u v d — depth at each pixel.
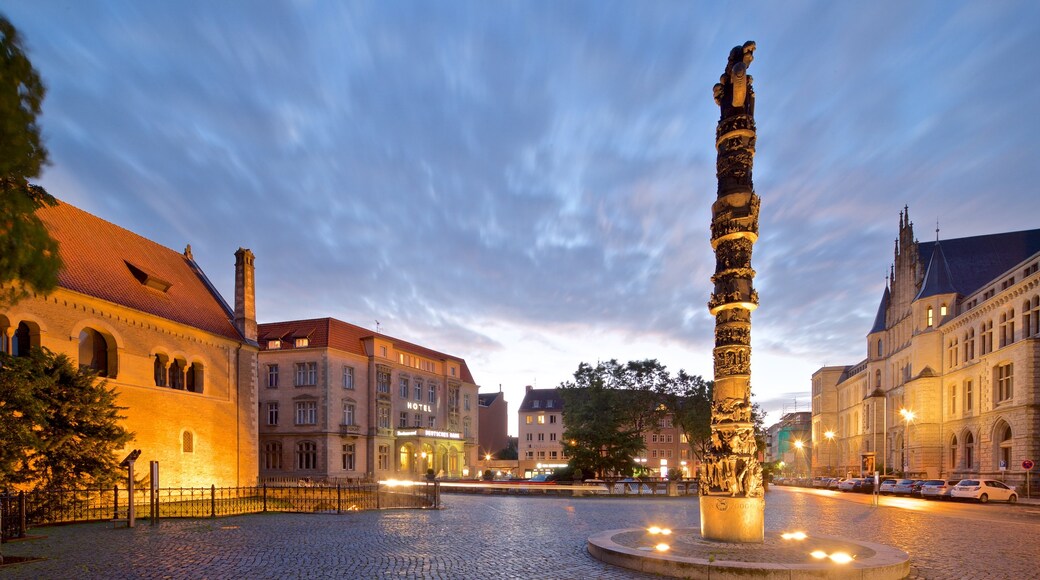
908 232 73.56
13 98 9.31
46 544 15.62
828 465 107.88
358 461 57.81
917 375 62.69
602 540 14.05
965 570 12.14
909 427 62.97
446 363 74.88
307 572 11.66
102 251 34.25
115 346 31.03
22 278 10.53
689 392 52.19
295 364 56.09
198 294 40.41
